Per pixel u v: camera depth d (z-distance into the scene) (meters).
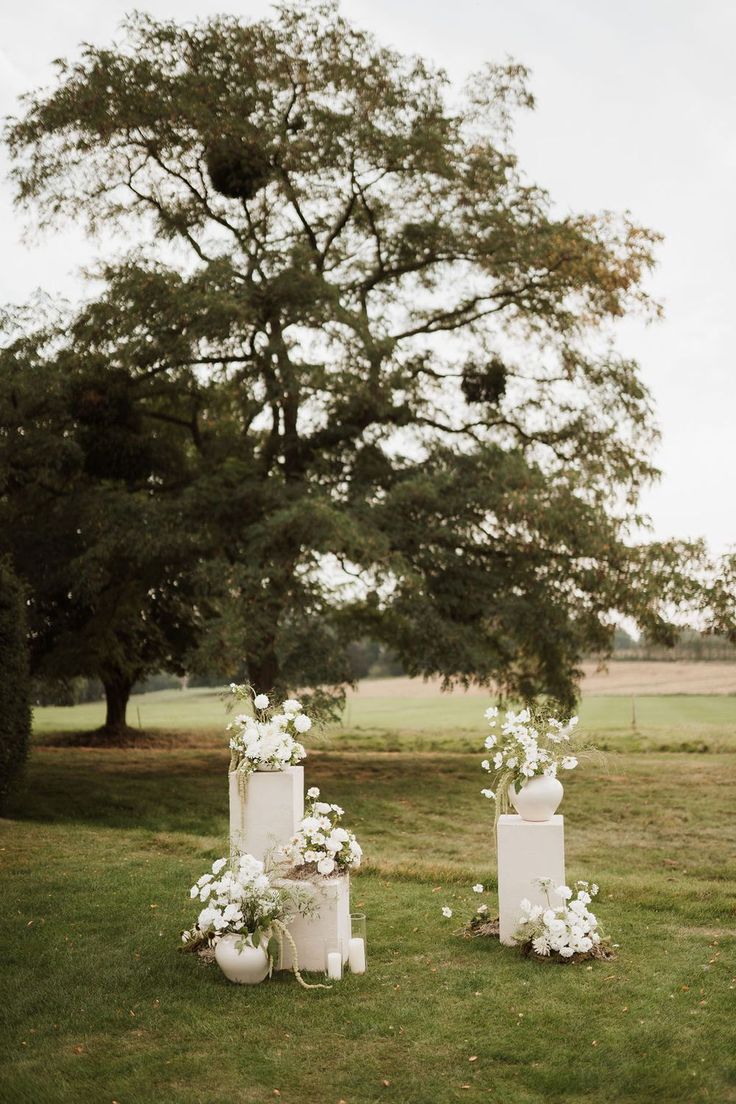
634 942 7.19
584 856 12.51
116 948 7.02
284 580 18.42
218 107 19.09
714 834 14.02
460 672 19.77
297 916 6.55
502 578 20.38
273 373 19.67
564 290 21.78
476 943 7.17
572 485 19.12
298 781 7.20
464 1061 5.07
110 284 20.50
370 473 20.42
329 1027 5.55
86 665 23.64
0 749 13.05
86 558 19.20
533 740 7.12
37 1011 5.84
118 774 19.09
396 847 13.06
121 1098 4.64
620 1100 4.59
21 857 10.24
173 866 9.72
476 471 20.23
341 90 19.77
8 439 19.05
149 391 20.89
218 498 19.34
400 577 18.34
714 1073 4.82
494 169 20.78
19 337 19.09
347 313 18.81
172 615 27.28
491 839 13.78
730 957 6.77
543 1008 5.77
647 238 20.92
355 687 18.77
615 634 21.17
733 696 44.66
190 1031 5.50
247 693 7.54
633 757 22.78
